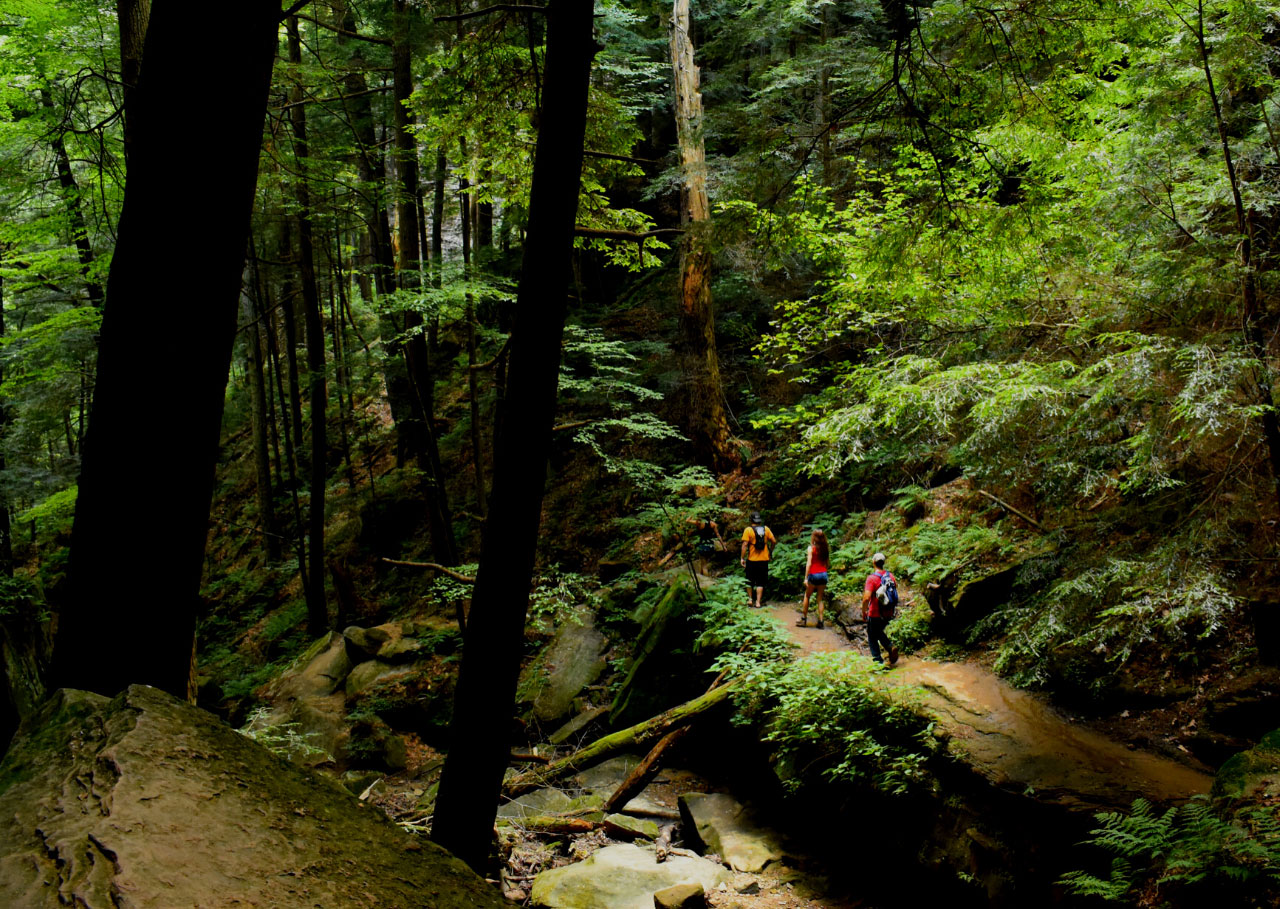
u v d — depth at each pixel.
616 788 9.64
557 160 4.92
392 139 15.27
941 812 6.48
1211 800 4.69
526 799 9.62
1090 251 6.27
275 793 1.25
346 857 1.16
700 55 15.68
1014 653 7.40
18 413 14.33
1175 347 5.68
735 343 17.66
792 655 9.55
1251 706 6.02
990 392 6.39
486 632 5.01
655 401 17.53
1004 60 4.98
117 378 2.76
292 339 19.64
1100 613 6.06
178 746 1.25
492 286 12.23
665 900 6.66
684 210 15.29
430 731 11.79
